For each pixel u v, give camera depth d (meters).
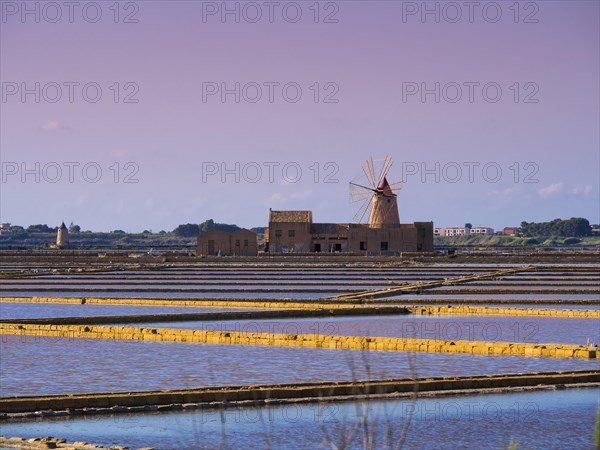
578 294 120.25
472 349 64.31
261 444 38.12
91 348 68.25
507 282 142.00
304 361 61.31
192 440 38.75
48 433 40.03
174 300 105.88
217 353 65.31
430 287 129.50
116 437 39.38
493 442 39.00
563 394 48.34
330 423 41.59
